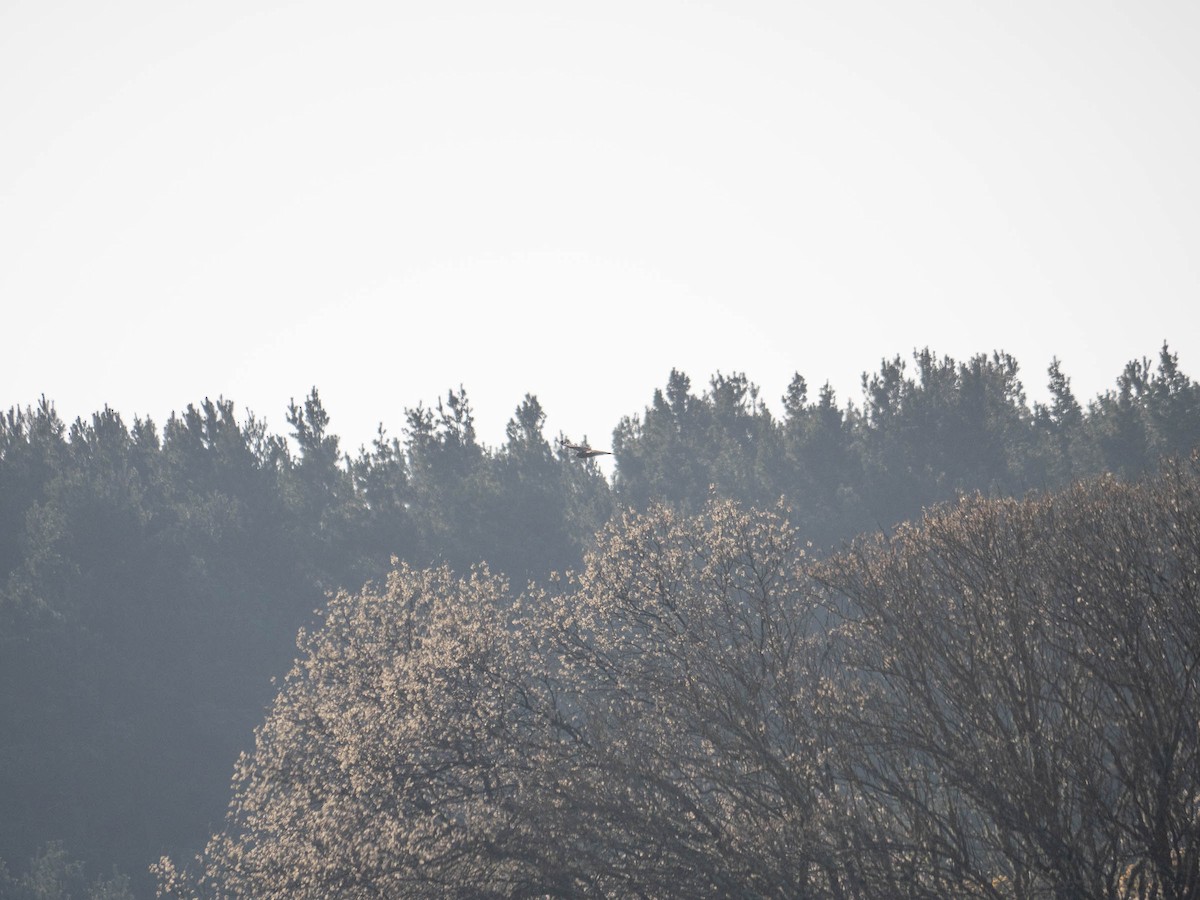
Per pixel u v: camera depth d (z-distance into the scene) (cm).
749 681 8231
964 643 7669
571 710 9088
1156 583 8006
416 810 8581
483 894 8019
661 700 8475
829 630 8800
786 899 7369
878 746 7406
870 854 7075
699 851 7744
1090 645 7419
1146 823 6762
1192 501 8531
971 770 7019
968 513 8825
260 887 8825
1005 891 7112
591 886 7969
